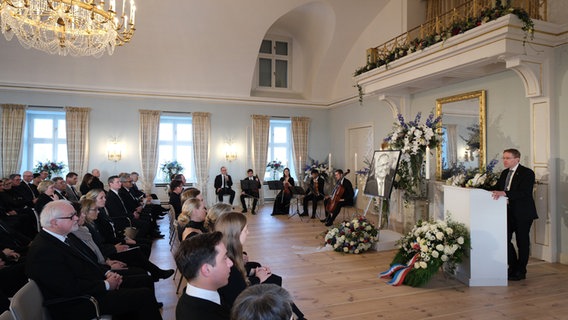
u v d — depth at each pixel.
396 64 6.14
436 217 6.63
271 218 8.55
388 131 8.55
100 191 4.15
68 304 2.35
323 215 8.94
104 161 9.61
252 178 10.11
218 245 1.50
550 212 4.74
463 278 3.95
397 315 3.17
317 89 11.08
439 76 5.66
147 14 8.24
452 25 4.97
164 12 8.29
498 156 5.56
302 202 10.02
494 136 5.63
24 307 1.91
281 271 4.45
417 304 3.41
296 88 11.50
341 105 10.74
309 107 11.38
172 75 9.75
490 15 4.48
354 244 5.20
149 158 9.86
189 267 1.46
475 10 4.94
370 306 3.37
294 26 10.59
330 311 3.27
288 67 11.43
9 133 8.86
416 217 6.27
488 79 5.74
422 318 3.11
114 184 5.49
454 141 6.38
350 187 7.64
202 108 10.43
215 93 10.37
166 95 9.97
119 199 5.51
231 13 8.62
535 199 4.93
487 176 5.03
